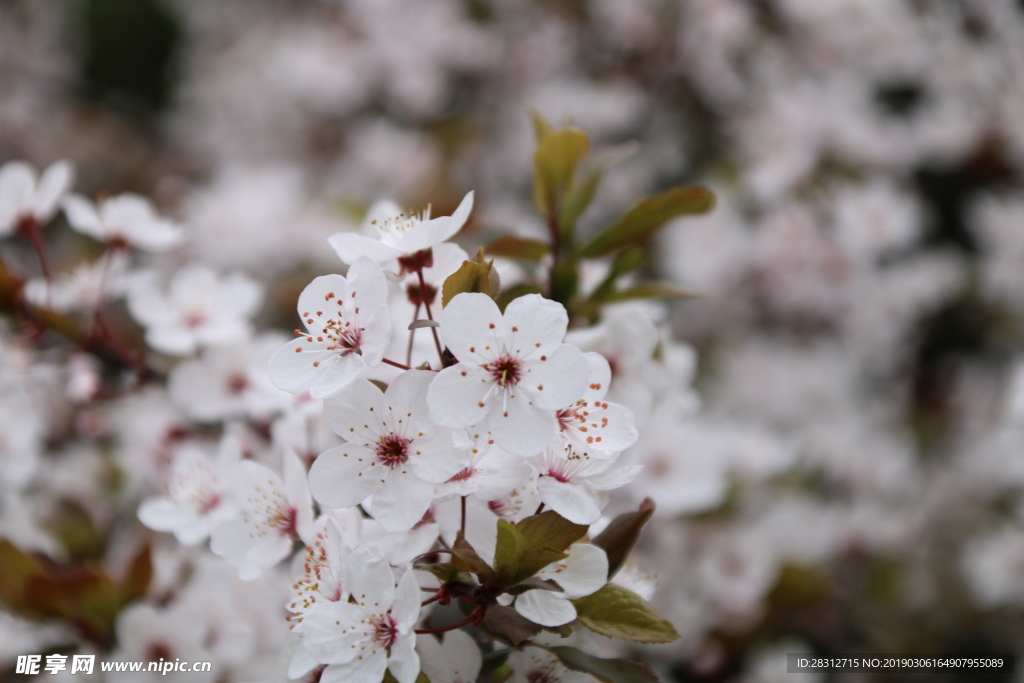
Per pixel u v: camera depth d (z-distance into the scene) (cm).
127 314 47
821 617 37
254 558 21
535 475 20
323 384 19
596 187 26
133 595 26
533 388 19
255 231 48
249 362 28
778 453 37
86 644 26
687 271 48
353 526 20
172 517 24
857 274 47
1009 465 42
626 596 20
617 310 26
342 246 20
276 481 22
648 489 29
